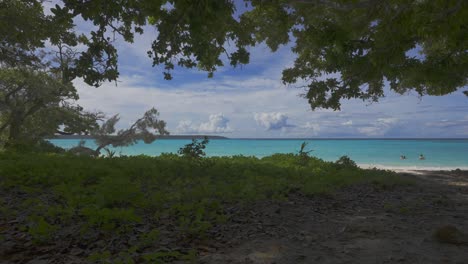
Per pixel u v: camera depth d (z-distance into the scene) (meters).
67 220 4.50
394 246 3.93
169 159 13.14
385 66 8.09
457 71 8.77
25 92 20.14
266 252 3.66
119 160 12.21
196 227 4.39
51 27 12.13
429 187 10.38
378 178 10.54
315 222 5.29
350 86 10.38
